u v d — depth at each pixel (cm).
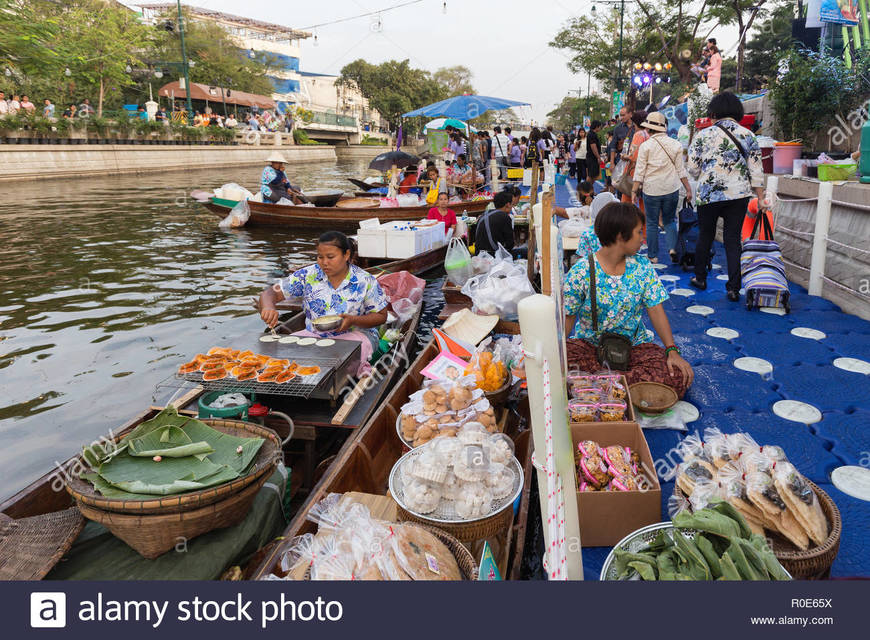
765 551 182
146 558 209
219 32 5781
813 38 1132
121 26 3569
